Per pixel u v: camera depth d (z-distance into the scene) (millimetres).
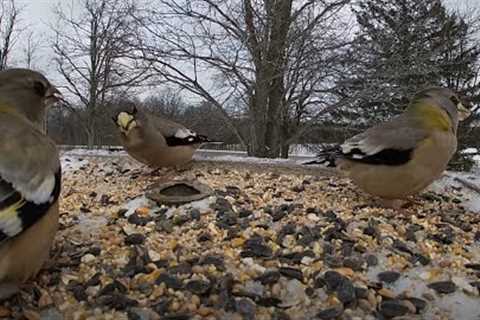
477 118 1382
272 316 166
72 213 253
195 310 166
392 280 189
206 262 194
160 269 189
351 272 191
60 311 166
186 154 336
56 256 198
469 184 315
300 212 251
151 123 326
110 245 212
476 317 169
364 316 168
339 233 222
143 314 163
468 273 195
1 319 160
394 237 224
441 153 257
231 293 175
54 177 161
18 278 161
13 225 145
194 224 238
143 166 361
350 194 294
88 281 181
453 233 236
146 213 253
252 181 317
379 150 259
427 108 262
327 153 306
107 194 292
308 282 183
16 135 160
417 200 291
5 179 147
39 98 191
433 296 181
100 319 161
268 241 216
